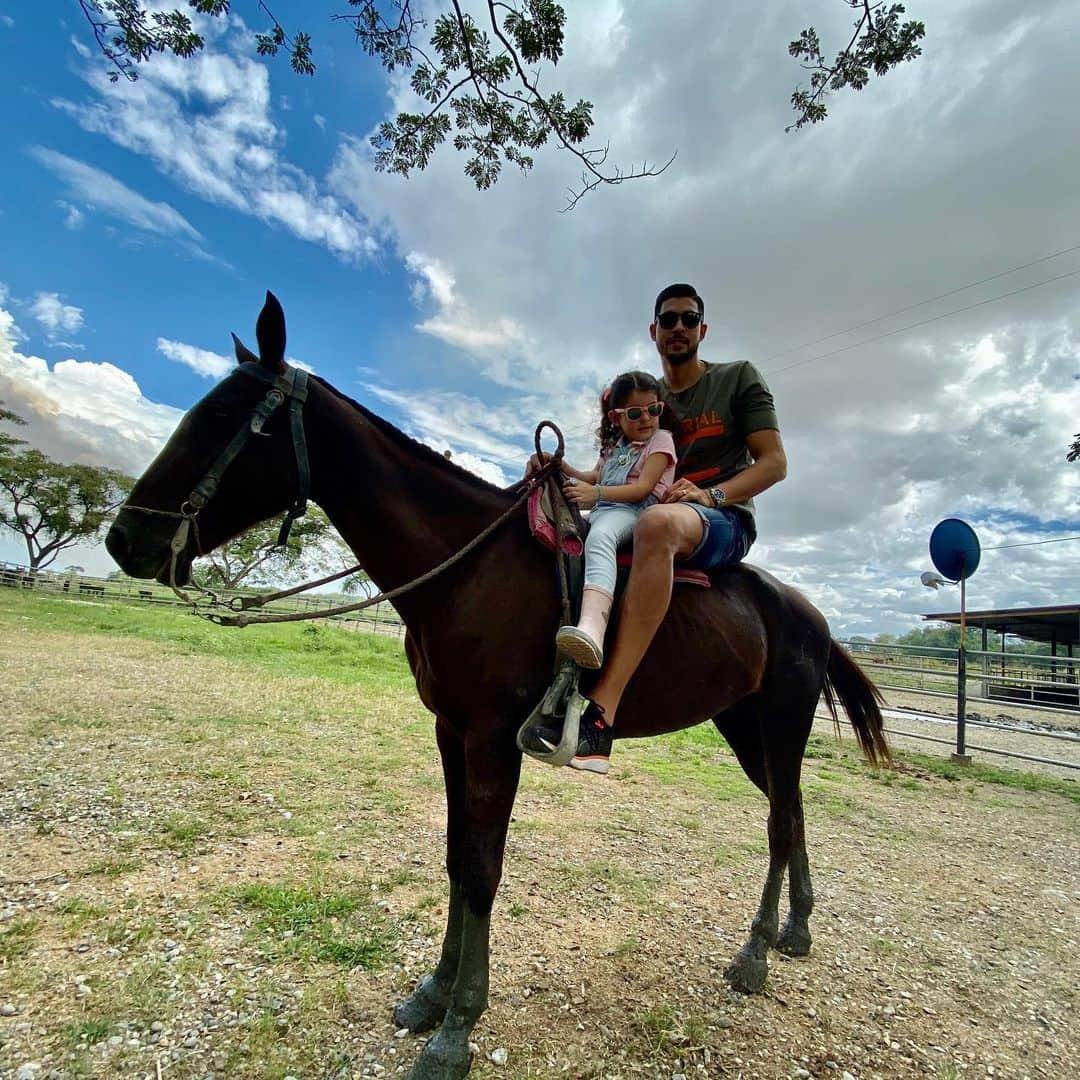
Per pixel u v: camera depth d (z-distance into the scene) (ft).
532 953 7.93
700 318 8.59
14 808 11.28
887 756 9.75
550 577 6.37
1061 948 9.16
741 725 9.61
